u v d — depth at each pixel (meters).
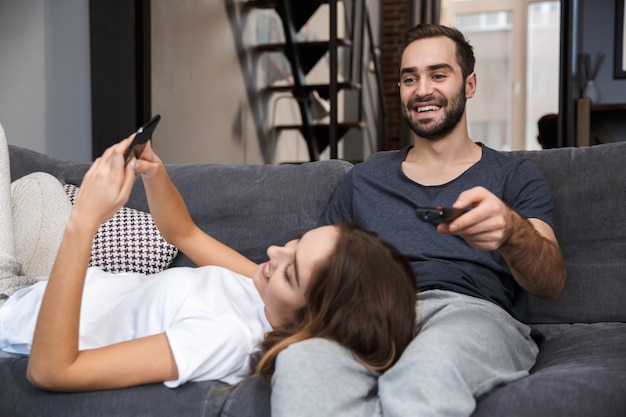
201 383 1.22
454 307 1.29
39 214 1.82
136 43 3.83
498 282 1.63
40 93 3.92
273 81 6.29
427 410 0.97
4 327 1.40
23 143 3.96
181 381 1.18
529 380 1.13
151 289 1.37
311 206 2.00
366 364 1.09
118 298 1.46
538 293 1.53
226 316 1.28
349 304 1.10
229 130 5.38
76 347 1.16
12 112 3.98
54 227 1.82
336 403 1.01
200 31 4.91
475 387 1.07
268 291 1.20
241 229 2.03
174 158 4.56
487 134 7.73
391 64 7.96
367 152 6.75
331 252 1.13
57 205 1.86
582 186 1.81
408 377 1.01
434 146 1.86
